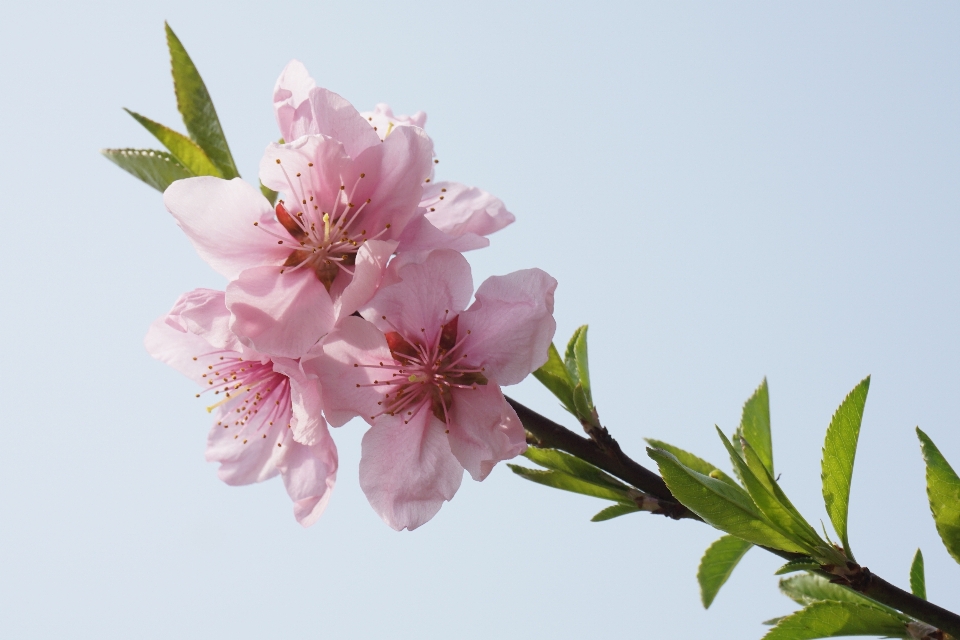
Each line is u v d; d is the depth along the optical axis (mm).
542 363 526
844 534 514
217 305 530
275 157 529
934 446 517
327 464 535
